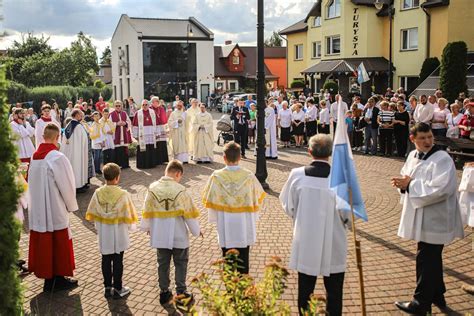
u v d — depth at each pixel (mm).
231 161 5109
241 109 15531
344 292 5344
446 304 5016
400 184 4754
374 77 30438
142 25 46500
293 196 4246
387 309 4941
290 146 18297
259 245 6949
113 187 5387
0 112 3156
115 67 53406
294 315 4777
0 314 3121
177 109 14672
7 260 3156
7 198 3105
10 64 3355
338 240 4117
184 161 14758
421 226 4664
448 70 19906
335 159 4000
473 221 5578
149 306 5156
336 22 31828
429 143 4676
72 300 5344
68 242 5633
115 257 5352
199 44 47250
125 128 13633
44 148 5594
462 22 25719
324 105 17859
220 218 5082
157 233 5102
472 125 12453
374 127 15391
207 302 3262
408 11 28141
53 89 32156
